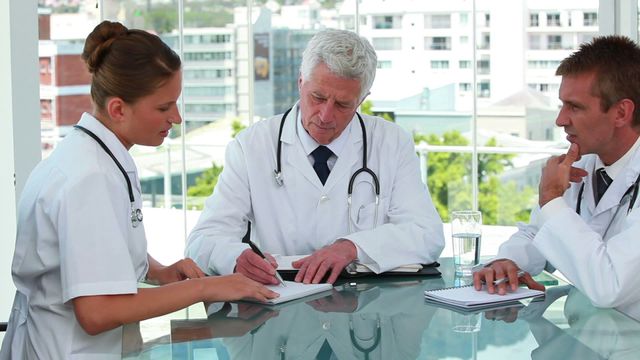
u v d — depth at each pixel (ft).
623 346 4.35
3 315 9.03
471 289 5.63
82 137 5.07
